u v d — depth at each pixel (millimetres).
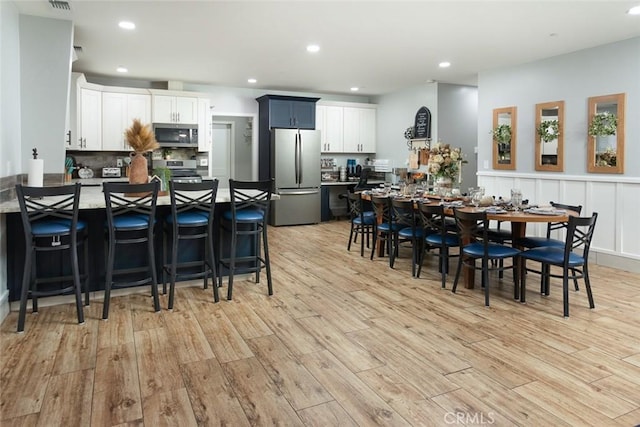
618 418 2021
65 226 3164
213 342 2871
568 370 2486
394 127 8453
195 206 3566
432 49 5102
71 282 3592
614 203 4848
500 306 3586
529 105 5719
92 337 2926
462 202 4590
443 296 3857
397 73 6539
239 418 2025
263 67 6133
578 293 3936
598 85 4941
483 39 4719
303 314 3404
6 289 3330
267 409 2098
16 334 2953
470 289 4059
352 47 5066
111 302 3623
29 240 3000
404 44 4898
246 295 3865
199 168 7453
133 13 3914
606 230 4934
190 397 2201
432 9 3820
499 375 2430
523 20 4098
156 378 2389
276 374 2443
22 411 2064
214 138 8445
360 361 2607
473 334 3008
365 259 5297
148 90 6816
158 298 3584
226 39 4738
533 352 2723
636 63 4590
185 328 3102
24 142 3934
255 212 3863
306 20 4117
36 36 3941
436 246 4773
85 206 3320
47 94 3992
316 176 8062
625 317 3320
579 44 4859
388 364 2568
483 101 6387
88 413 2055
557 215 3645
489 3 3682
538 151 5613
